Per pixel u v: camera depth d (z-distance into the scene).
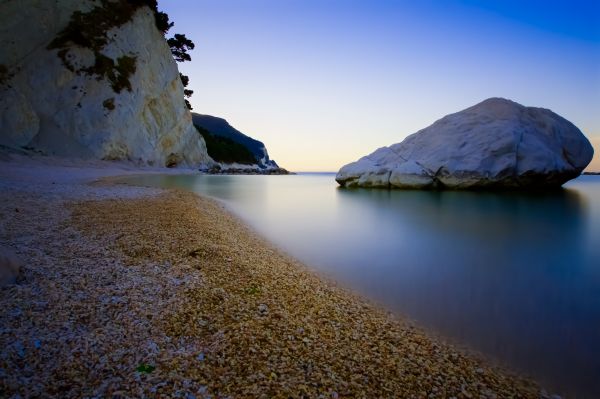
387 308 5.77
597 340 4.84
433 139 23.78
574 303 6.14
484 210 16.95
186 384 3.21
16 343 3.57
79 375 3.21
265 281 6.20
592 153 22.33
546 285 7.08
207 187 28.84
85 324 4.11
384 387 3.49
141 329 4.12
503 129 20.91
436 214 16.19
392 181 24.70
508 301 6.21
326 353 4.01
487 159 20.69
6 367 3.20
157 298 4.98
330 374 3.60
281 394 3.20
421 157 23.48
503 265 8.48
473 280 7.34
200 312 4.67
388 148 27.64
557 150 21.20
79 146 33.94
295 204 19.88
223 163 79.62
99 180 24.44
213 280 5.88
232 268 6.64
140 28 43.16
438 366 4.03
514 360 4.30
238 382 3.32
